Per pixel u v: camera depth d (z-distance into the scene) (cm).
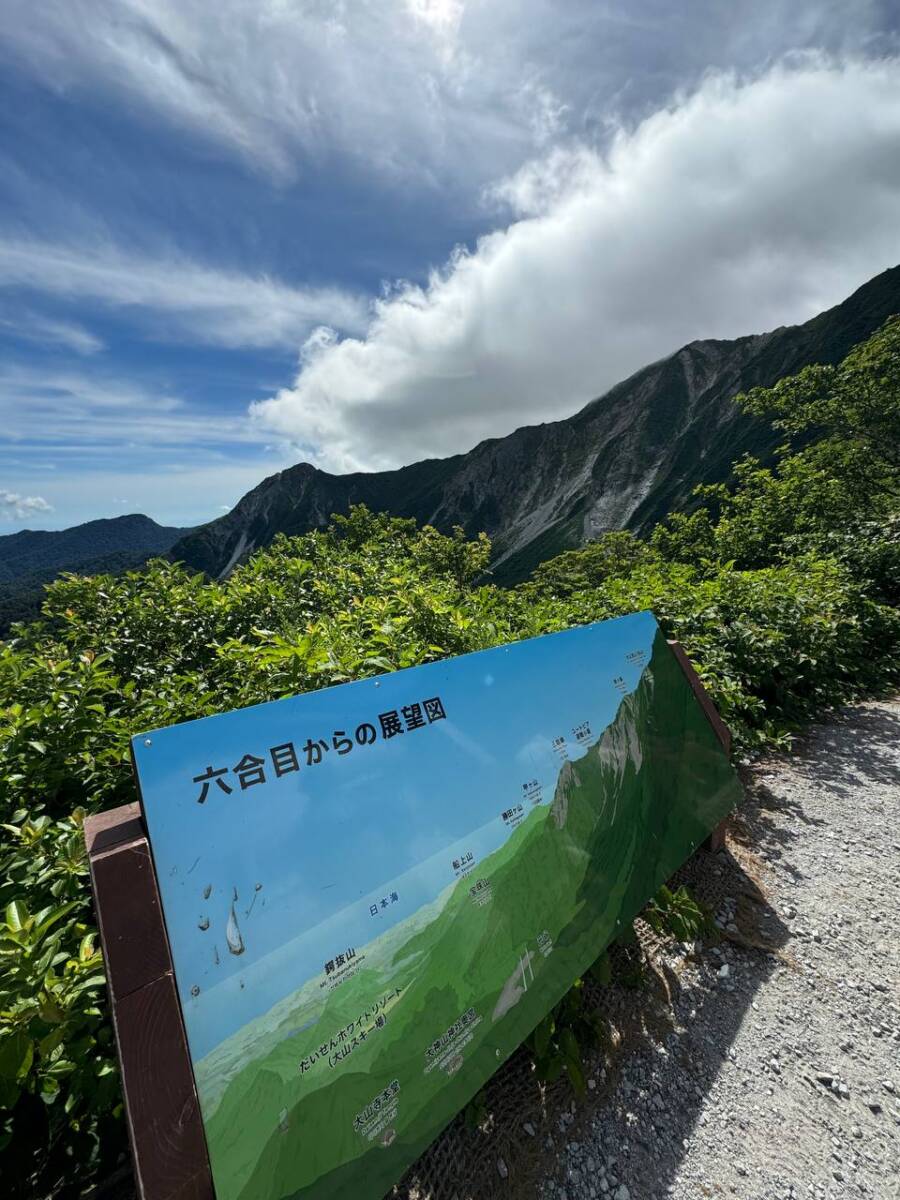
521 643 280
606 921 243
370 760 196
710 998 257
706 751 350
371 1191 146
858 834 381
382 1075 159
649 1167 190
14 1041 139
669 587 668
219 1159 126
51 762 261
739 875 338
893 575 986
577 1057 215
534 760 247
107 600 503
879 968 273
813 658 606
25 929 158
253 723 175
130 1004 128
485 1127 198
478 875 204
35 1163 170
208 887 147
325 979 156
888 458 1697
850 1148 198
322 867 168
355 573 666
